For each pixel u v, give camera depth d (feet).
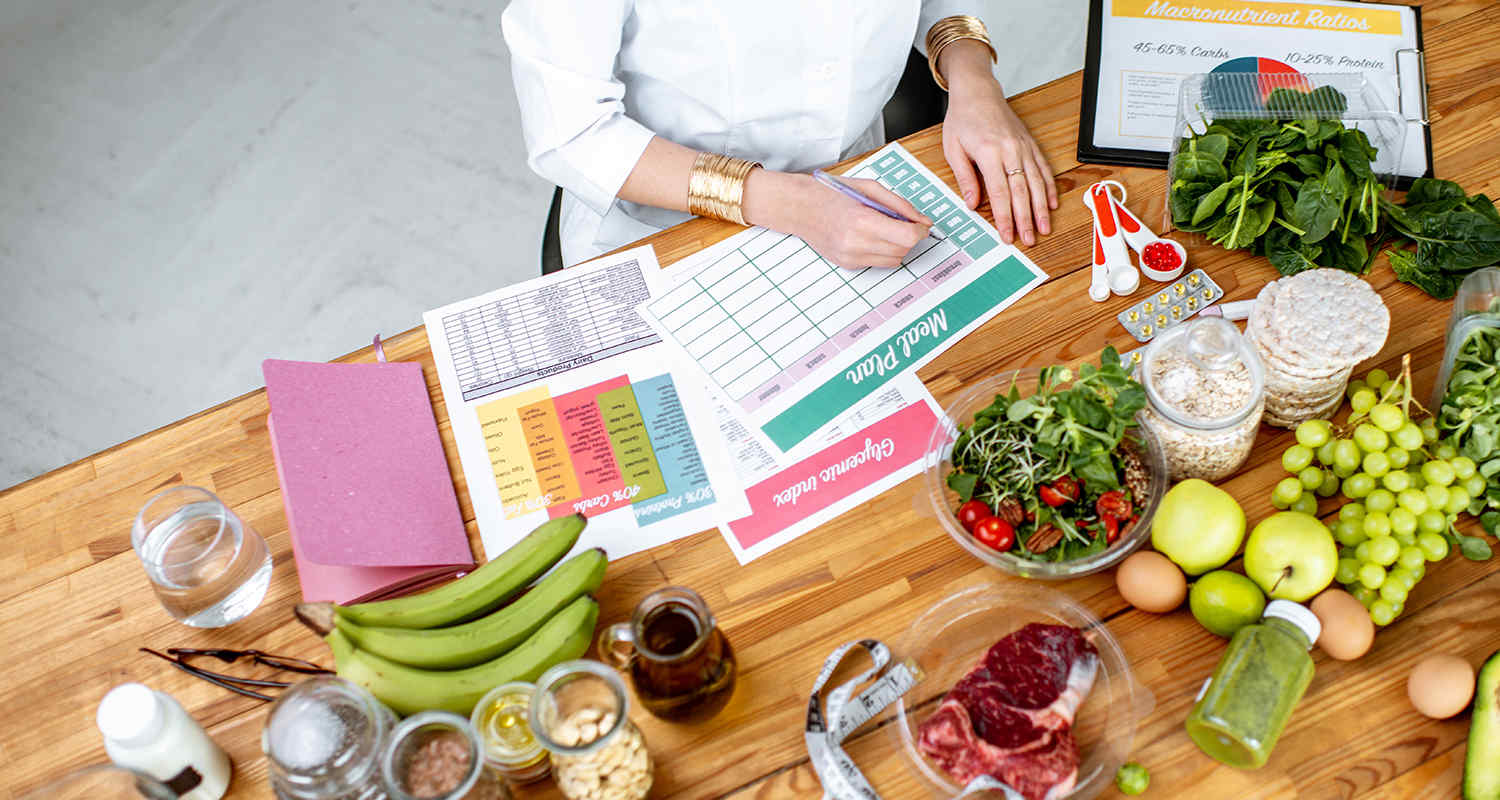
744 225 4.15
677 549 3.42
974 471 3.33
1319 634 3.00
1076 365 3.67
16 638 3.38
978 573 3.31
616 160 4.24
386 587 3.36
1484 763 2.81
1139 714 3.03
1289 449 3.28
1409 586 3.04
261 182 8.52
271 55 9.20
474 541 3.50
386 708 2.87
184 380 7.64
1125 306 3.79
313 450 3.41
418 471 3.57
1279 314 3.23
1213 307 3.73
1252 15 4.42
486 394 3.76
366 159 8.56
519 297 3.99
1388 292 3.74
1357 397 3.34
